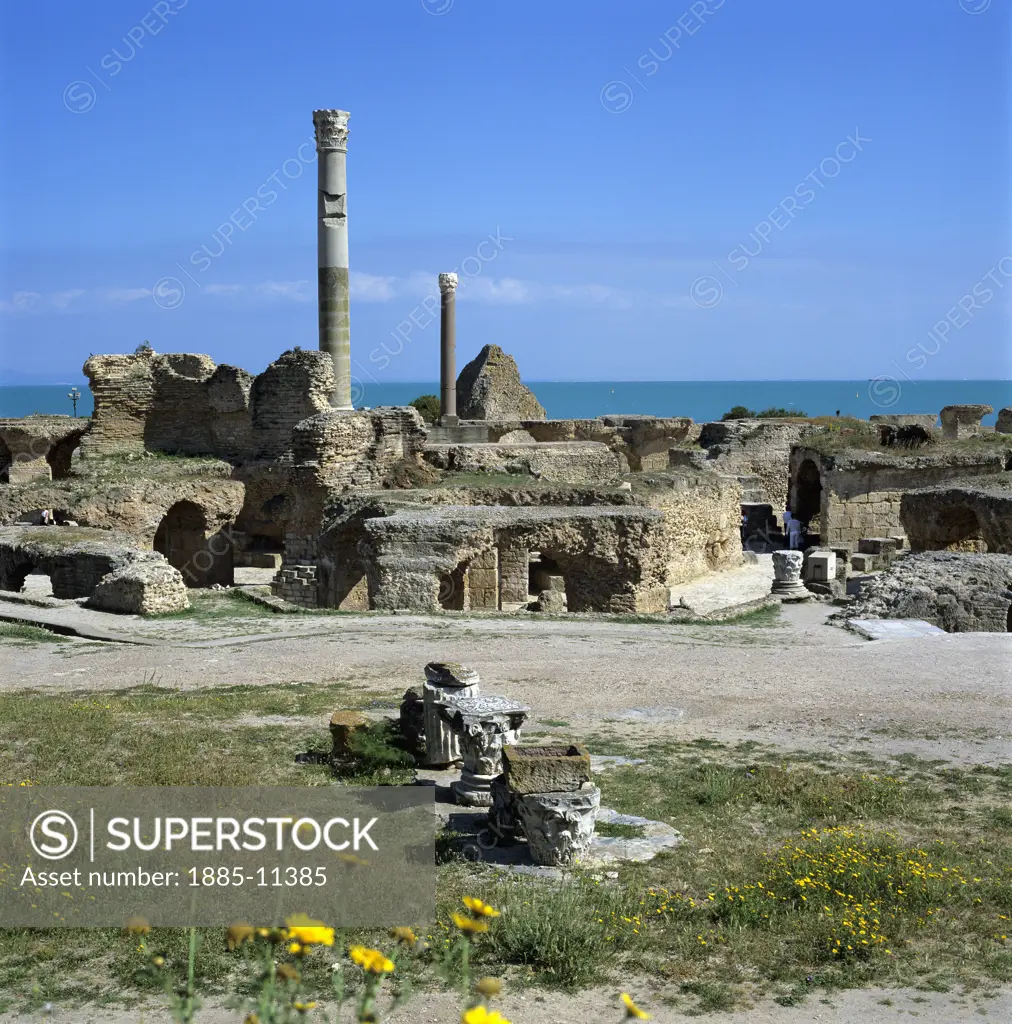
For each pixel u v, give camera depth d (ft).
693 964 37.99
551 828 45.75
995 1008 34.99
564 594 127.44
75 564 119.75
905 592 103.19
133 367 185.78
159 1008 34.40
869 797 53.72
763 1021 34.32
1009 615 103.76
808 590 124.57
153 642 97.96
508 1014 34.50
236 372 182.80
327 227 188.85
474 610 114.21
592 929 39.29
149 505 167.84
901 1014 34.68
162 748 61.11
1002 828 50.29
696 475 157.28
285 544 162.30
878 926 40.37
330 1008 34.50
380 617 107.76
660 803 53.72
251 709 71.77
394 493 142.92
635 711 70.85
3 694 78.48
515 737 55.67
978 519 132.46
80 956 37.91
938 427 246.47
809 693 74.18
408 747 60.34
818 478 200.34
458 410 279.28
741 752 61.82
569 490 142.82
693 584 147.74
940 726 66.08
